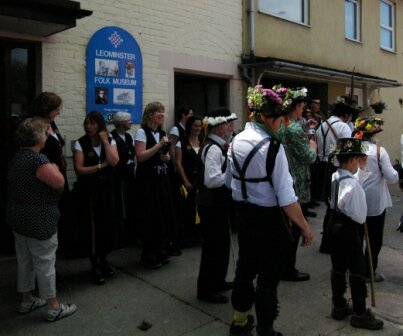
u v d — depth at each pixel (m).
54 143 3.88
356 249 3.43
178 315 3.63
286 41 8.55
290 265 4.36
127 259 4.97
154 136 4.67
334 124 5.40
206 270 3.82
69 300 3.88
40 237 3.36
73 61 5.43
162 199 4.65
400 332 3.41
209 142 3.71
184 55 6.64
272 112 2.95
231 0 7.34
